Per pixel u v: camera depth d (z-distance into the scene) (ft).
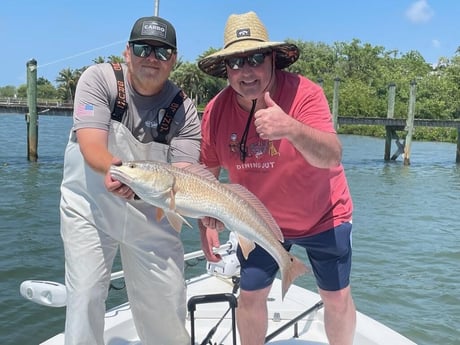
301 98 4.77
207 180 4.30
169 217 4.33
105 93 4.68
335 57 132.57
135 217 4.84
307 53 132.26
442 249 16.01
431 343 9.34
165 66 4.59
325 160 4.34
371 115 99.30
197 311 6.77
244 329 5.44
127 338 6.15
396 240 17.22
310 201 5.08
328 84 114.11
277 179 5.01
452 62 112.68
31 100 37.22
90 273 4.81
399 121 51.65
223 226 4.63
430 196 28.45
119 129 4.75
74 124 4.67
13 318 9.64
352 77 125.49
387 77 114.62
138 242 4.96
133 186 4.14
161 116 4.86
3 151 44.50
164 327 5.24
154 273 5.05
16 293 10.94
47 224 17.70
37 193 24.36
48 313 9.89
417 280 12.78
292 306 7.05
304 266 4.68
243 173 5.14
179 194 4.19
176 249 5.17
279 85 4.88
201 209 4.24
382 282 12.57
